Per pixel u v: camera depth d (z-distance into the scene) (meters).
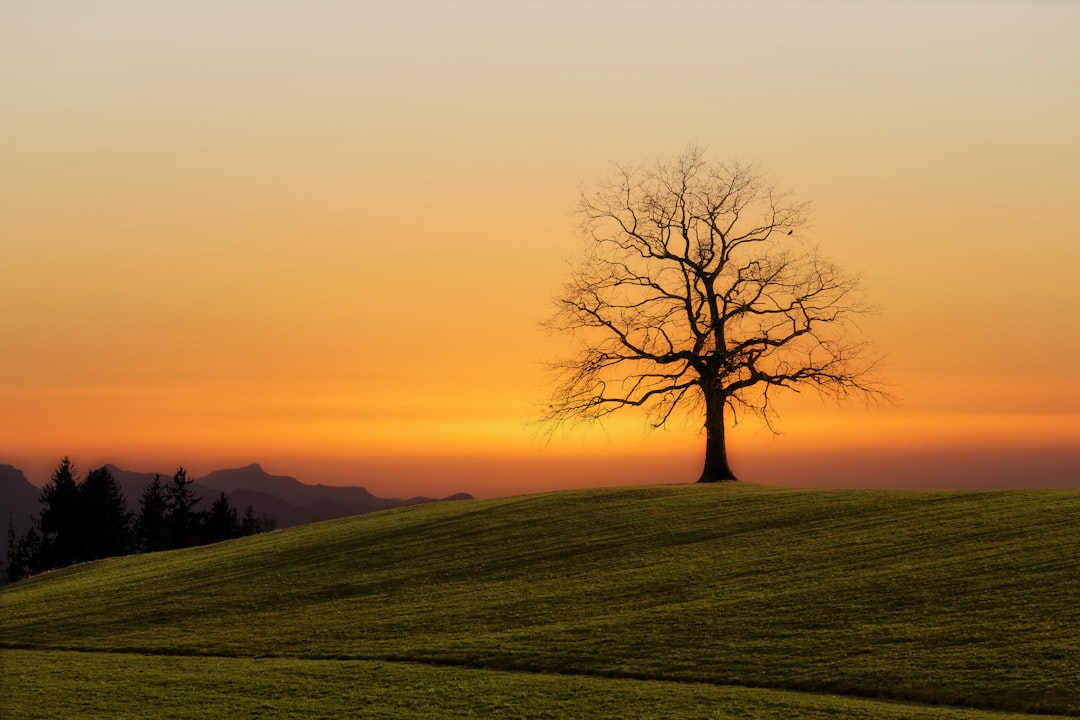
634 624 34.19
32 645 39.44
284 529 67.75
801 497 53.81
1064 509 43.06
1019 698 25.14
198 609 43.44
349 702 27.86
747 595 36.09
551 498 61.28
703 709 25.73
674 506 54.34
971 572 35.31
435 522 57.72
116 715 27.45
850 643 30.08
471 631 35.53
